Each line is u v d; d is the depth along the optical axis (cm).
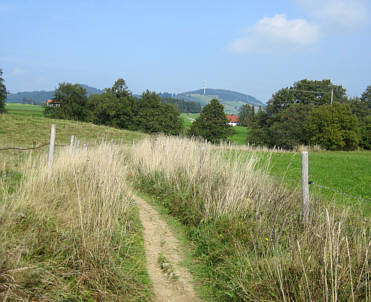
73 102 7375
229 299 419
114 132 4159
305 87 6962
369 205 877
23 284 354
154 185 1009
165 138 1481
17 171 884
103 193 620
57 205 603
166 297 425
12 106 11650
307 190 569
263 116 6694
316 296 361
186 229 684
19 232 450
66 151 1009
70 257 430
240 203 670
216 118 5800
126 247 538
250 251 503
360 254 404
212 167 924
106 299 391
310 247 444
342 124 4969
